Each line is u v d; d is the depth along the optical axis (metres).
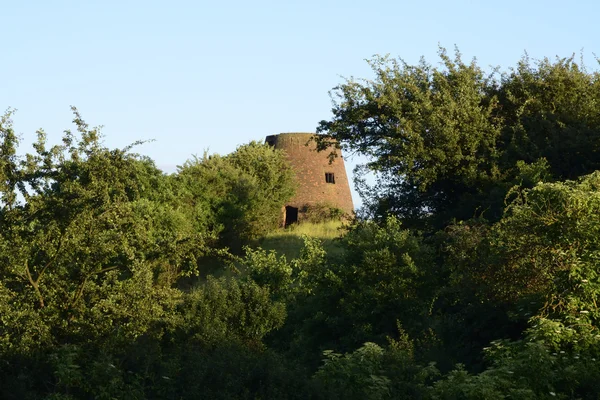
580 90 95.81
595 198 49.19
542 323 43.66
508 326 52.66
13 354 43.38
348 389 41.47
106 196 49.38
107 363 41.47
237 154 166.88
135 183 51.94
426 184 92.19
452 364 52.16
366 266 65.25
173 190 125.75
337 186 189.38
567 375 39.50
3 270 46.75
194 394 39.59
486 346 53.66
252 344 62.88
